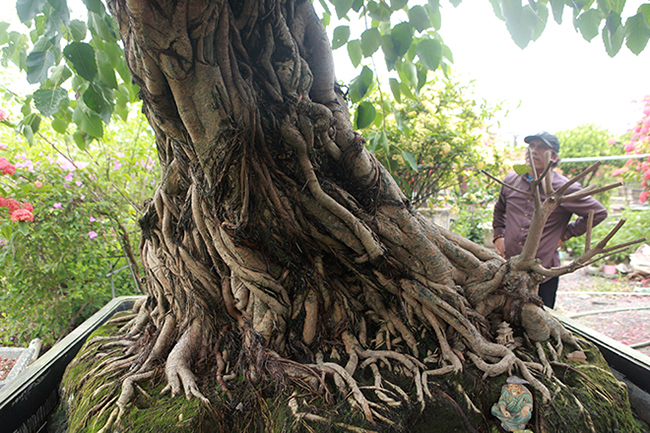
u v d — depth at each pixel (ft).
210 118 5.40
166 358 7.19
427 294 7.21
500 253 11.89
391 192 7.37
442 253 7.79
